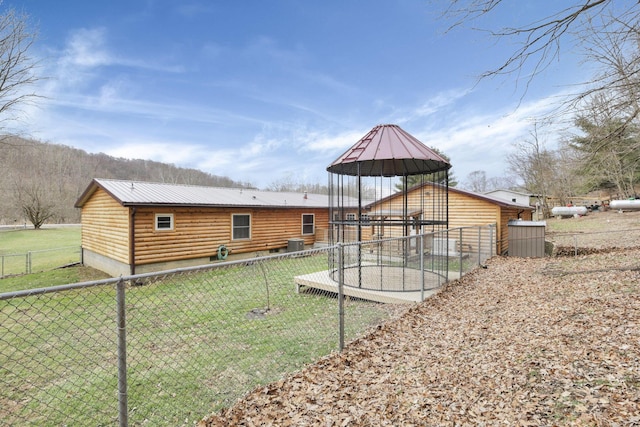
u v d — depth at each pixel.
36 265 15.16
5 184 27.47
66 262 15.74
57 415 3.45
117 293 2.25
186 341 5.30
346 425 2.73
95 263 13.61
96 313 7.04
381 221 7.71
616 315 4.56
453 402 2.98
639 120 5.29
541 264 9.98
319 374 3.73
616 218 21.28
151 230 11.43
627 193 23.28
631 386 2.82
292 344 5.00
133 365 4.54
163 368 4.40
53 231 30.75
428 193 14.72
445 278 8.08
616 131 5.39
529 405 2.79
